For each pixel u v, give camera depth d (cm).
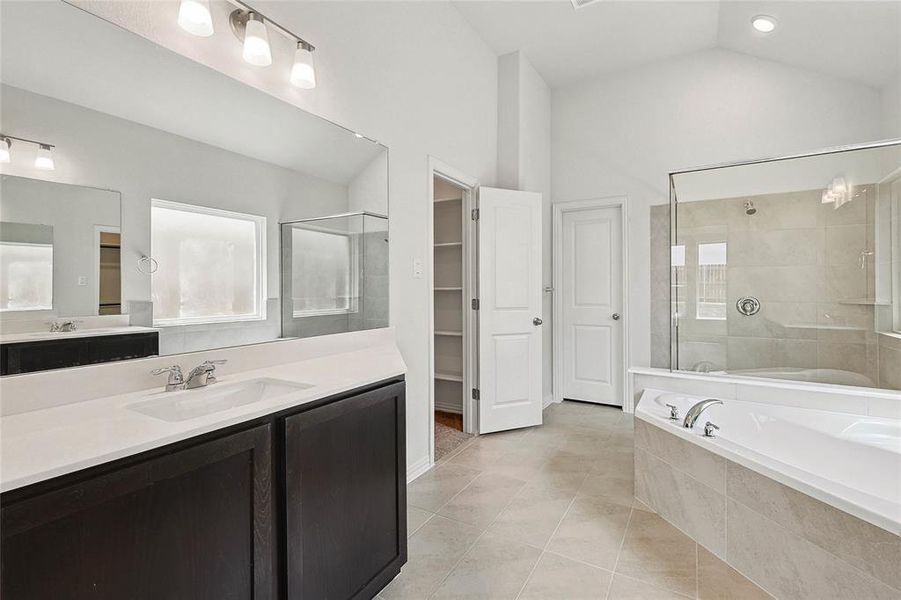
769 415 229
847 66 332
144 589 96
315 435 138
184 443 104
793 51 346
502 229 362
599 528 212
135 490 94
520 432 361
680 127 405
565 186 457
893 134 318
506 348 363
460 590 168
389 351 222
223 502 112
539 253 381
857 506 133
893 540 126
